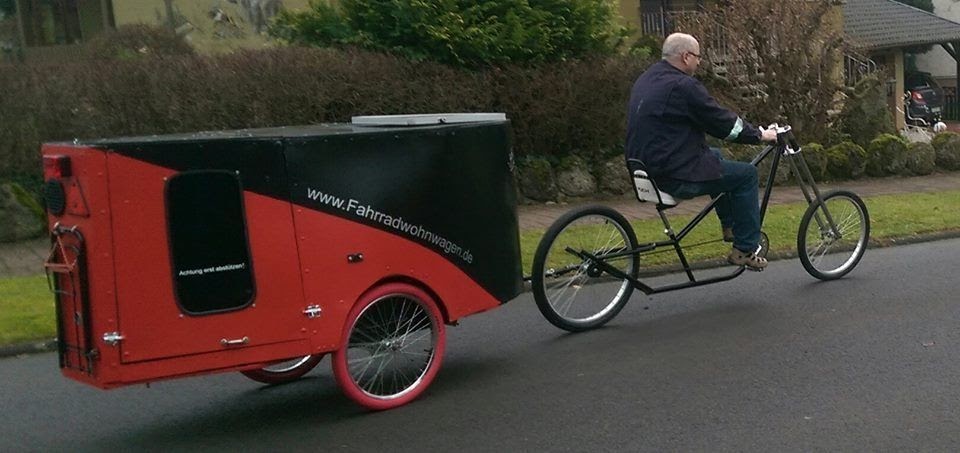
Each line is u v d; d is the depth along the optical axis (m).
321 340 5.09
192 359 4.78
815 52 14.80
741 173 6.87
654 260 8.53
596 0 13.30
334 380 6.07
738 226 7.02
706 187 6.76
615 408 5.32
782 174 13.54
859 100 15.29
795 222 10.28
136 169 4.56
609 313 6.94
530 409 5.35
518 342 6.65
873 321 6.80
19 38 18.45
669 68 6.71
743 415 5.14
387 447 4.89
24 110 10.56
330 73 11.52
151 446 5.02
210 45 16.91
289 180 4.93
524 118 12.64
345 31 12.34
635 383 5.71
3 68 10.55
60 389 5.97
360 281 5.20
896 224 10.23
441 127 5.49
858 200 8.12
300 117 11.43
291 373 6.04
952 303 7.25
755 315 7.05
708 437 4.86
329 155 5.04
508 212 5.92
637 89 6.76
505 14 12.59
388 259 5.30
